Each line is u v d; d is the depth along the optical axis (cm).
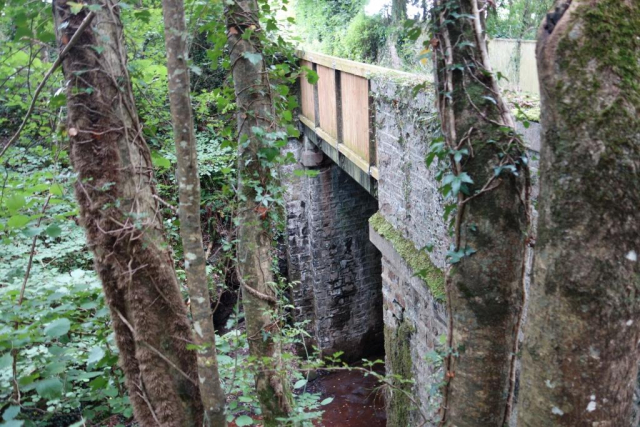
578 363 153
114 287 254
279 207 377
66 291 279
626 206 141
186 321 268
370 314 976
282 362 373
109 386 294
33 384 238
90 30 229
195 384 268
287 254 998
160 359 259
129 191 246
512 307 217
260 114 358
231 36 350
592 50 141
